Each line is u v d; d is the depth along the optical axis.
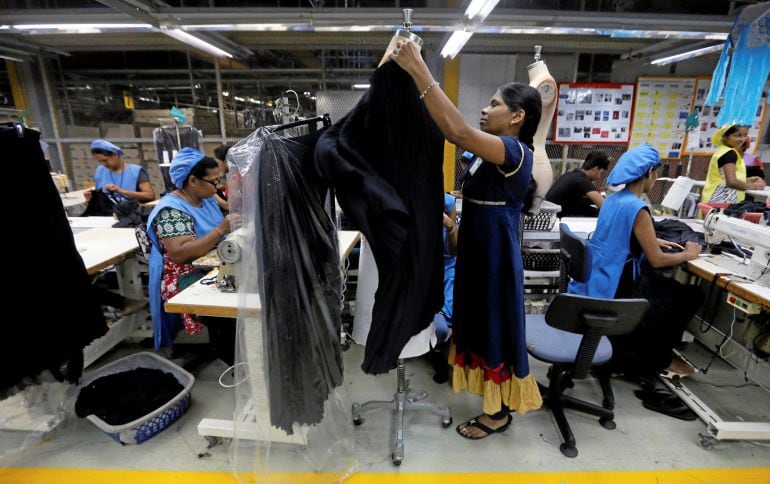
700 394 2.04
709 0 3.54
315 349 1.23
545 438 1.75
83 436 1.74
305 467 1.50
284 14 2.86
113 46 4.61
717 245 1.95
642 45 4.34
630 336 1.91
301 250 1.16
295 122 1.28
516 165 1.26
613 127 4.68
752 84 2.34
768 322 1.75
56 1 3.63
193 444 1.70
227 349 2.00
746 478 1.54
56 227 1.47
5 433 1.71
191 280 1.95
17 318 1.39
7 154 1.30
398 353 1.29
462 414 1.92
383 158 1.15
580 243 1.65
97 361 2.32
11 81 4.93
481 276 1.44
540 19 2.92
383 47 4.50
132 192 3.42
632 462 1.62
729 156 3.01
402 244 1.13
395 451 1.60
